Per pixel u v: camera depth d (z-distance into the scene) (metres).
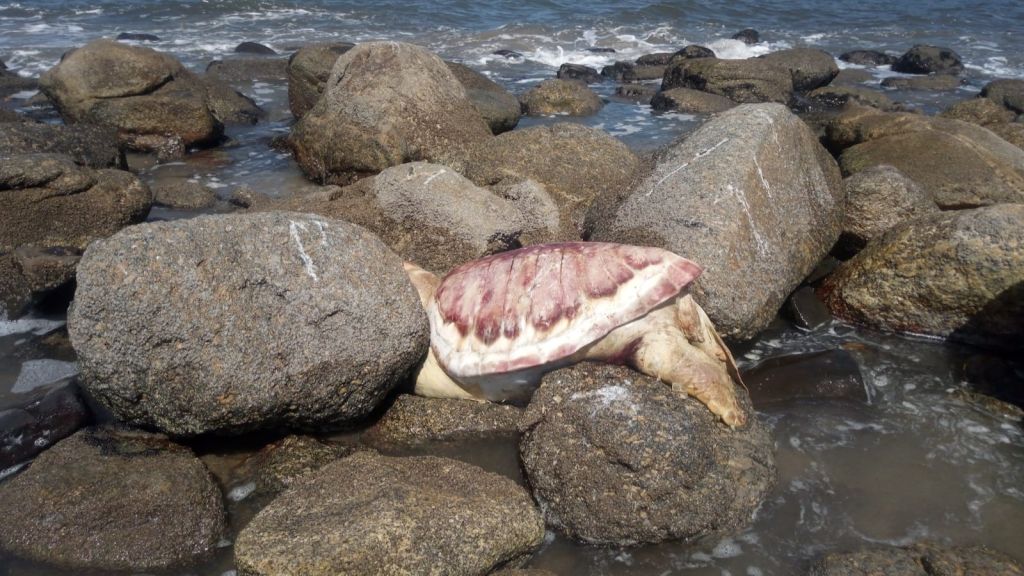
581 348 1.85
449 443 1.91
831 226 2.81
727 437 1.76
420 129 3.65
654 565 1.57
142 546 1.56
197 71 6.44
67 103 4.33
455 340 1.96
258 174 3.93
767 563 1.57
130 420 1.80
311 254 1.82
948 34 8.64
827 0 10.34
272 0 9.62
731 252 2.30
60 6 9.12
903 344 2.40
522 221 2.75
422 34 8.45
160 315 1.69
